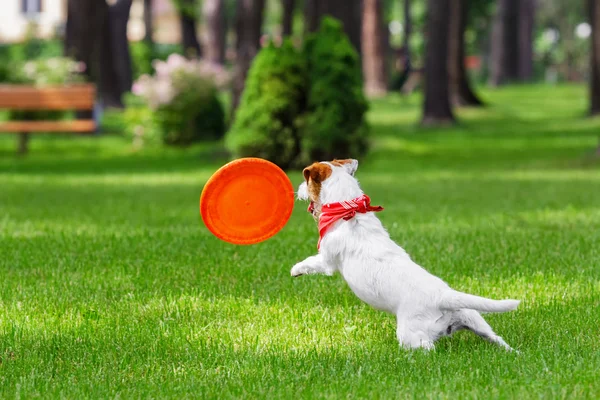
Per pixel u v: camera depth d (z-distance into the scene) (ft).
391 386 14.60
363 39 144.15
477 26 215.92
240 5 70.54
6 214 37.91
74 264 26.09
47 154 73.10
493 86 173.27
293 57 57.31
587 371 15.23
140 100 119.55
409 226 32.73
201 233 31.50
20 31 176.24
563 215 35.86
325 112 56.08
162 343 17.72
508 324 19.06
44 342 17.98
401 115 104.42
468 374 15.26
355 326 19.06
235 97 70.95
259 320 19.71
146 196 45.60
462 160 69.36
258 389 14.69
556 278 23.34
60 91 70.38
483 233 30.83
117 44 135.13
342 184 17.21
